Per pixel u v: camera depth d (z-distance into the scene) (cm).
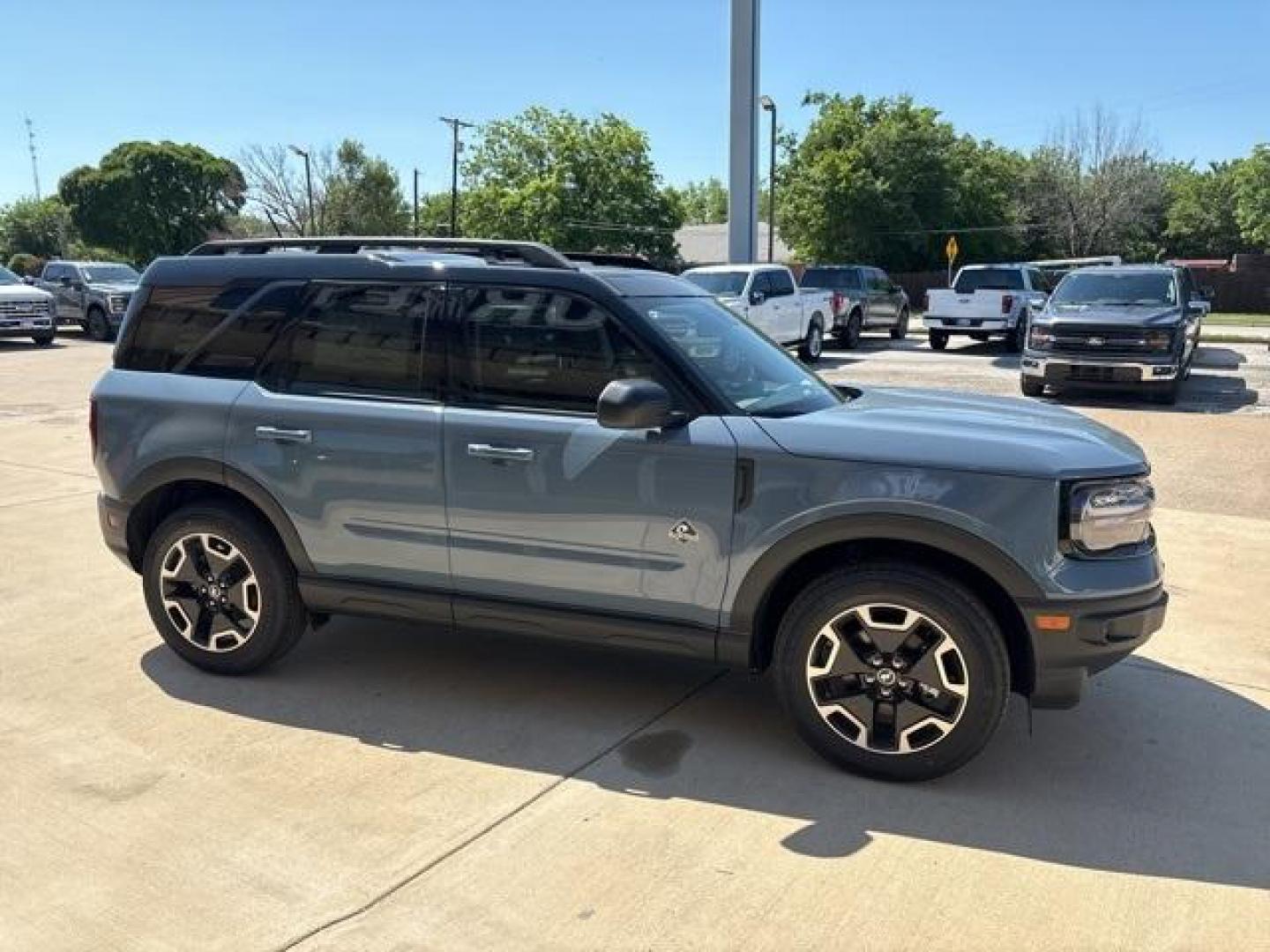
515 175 5256
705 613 391
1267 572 636
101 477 483
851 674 378
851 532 367
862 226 4669
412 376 427
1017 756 401
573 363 406
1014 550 353
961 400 460
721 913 301
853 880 318
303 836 341
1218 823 353
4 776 380
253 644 462
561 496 400
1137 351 1373
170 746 405
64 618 553
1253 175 5516
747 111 1703
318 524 439
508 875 320
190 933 291
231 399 451
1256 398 1461
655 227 5253
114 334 2539
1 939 288
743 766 392
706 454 380
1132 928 296
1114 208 5306
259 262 462
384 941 288
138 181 5678
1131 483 366
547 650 509
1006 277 2323
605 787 375
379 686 464
